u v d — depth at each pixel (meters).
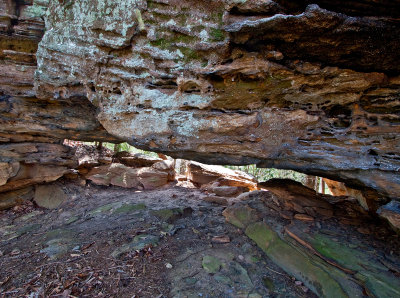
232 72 2.72
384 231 3.57
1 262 3.23
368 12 2.06
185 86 3.05
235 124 3.03
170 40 2.85
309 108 2.83
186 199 6.39
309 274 3.00
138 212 5.14
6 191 5.14
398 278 2.54
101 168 7.05
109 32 3.02
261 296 2.80
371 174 2.68
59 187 6.06
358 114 2.67
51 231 4.25
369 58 2.27
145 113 3.32
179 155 3.71
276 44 2.42
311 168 3.09
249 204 4.91
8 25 3.66
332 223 3.87
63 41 3.29
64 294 2.62
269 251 3.65
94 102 3.55
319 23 2.04
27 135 4.96
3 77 3.88
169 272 3.18
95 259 3.34
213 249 3.82
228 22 2.47
